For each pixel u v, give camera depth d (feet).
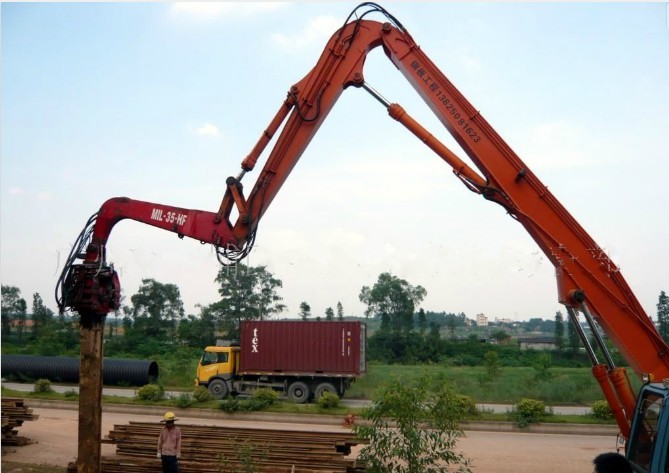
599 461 14.83
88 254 30.45
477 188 27.78
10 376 98.07
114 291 30.66
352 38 29.50
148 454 40.37
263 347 78.84
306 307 156.04
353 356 76.84
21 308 172.76
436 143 28.43
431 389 30.14
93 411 29.50
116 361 94.48
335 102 30.22
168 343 147.54
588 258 26.55
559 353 147.64
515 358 146.51
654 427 18.84
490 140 27.94
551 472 41.78
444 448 26.07
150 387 72.59
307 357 77.77
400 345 147.43
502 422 60.13
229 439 40.24
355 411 65.26
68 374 96.48
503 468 42.68
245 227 29.50
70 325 161.68
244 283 146.82
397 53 29.14
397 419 25.17
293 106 29.68
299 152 29.48
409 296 157.79
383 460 25.93
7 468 40.47
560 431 58.75
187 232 29.99
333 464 36.04
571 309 26.48
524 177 27.37
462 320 297.33
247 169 29.76
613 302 26.02
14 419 48.11
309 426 59.93
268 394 69.31
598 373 25.53
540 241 27.09
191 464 36.88
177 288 159.84
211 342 144.97
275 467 35.65
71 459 43.47
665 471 17.07
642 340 25.64
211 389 79.56
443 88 28.63
